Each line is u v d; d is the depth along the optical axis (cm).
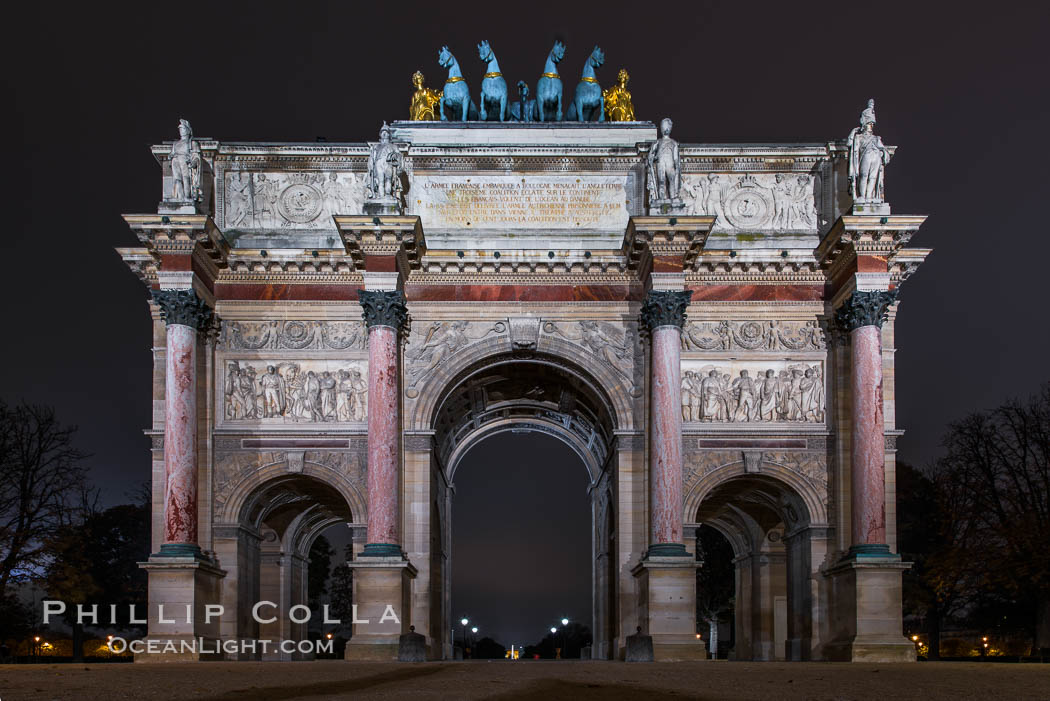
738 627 6881
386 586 5084
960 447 8250
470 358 5656
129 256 5509
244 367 5622
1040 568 7319
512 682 3070
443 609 6662
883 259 5334
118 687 2820
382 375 5297
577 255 5628
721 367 5650
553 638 12238
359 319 5672
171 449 5191
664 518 5222
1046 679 3309
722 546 10112
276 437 5566
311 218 5800
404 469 5559
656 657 5025
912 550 9038
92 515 9444
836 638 5281
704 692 2761
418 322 5684
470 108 6216
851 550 5206
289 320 5666
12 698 2444
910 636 10069
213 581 5322
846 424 5541
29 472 8212
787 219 5816
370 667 4034
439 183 5847
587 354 5656
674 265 5388
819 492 5541
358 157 5834
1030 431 7975
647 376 5588
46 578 8094
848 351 5591
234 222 5784
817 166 5847
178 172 5400
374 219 5266
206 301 5541
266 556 6388
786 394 5616
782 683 3128
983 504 7944
